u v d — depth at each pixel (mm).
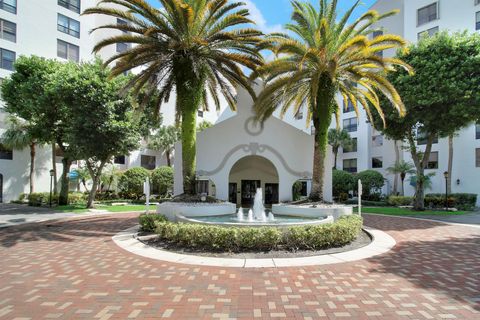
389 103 20609
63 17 32344
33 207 24281
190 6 13641
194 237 9234
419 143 31719
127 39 14367
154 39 14578
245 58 15125
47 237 11609
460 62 18406
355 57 14469
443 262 8055
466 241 10945
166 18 14641
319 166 16016
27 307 5094
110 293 5750
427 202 26234
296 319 4707
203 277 6723
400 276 6840
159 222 10883
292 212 15117
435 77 18688
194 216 13656
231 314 4871
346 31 14594
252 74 15680
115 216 19156
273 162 18641
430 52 19438
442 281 6516
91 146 20422
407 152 33188
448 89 18375
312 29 15188
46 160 32000
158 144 39844
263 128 18703
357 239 10945
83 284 6254
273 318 4738
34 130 24609
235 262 7906
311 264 7773
